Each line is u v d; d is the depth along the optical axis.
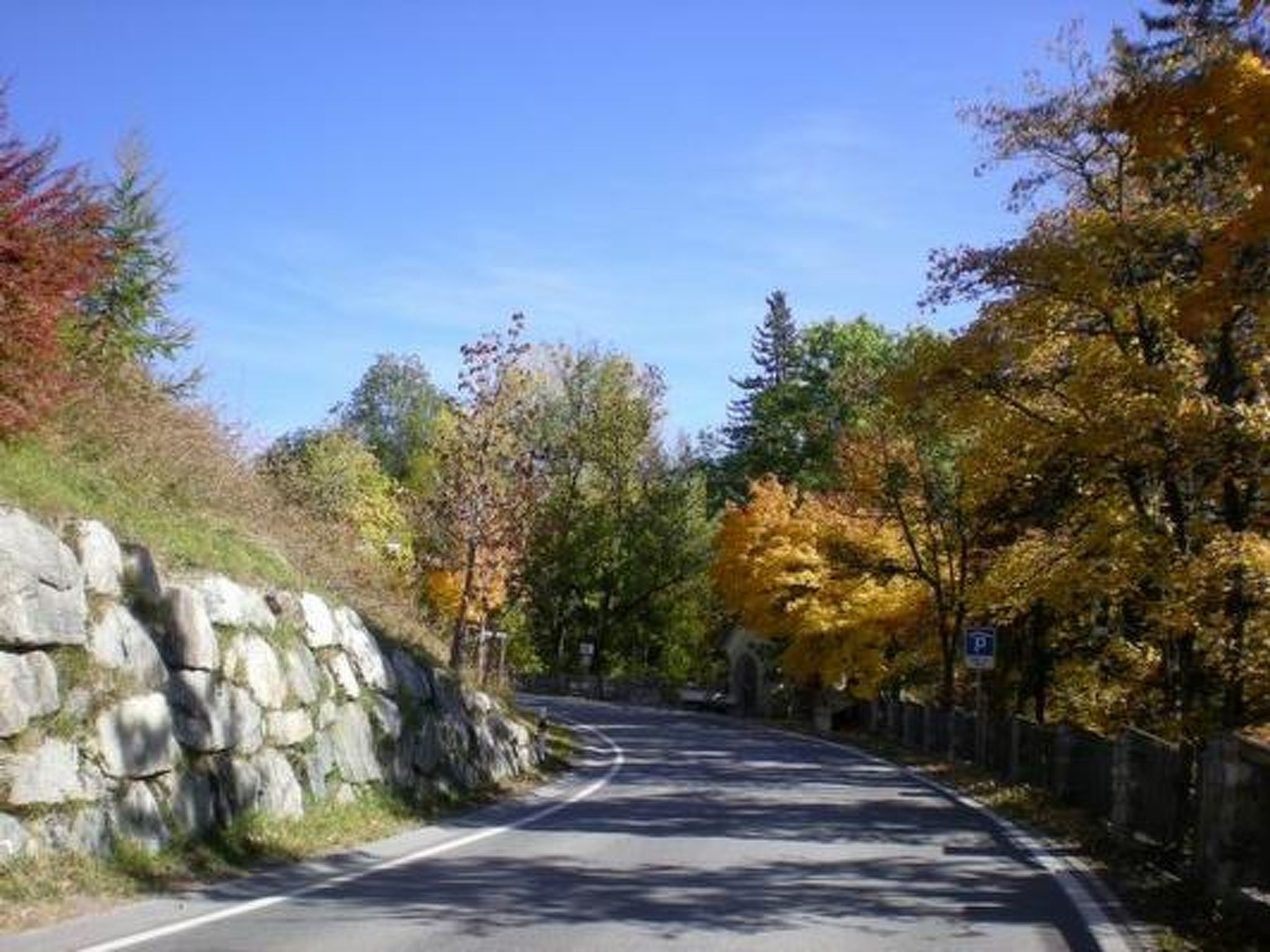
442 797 19.33
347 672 17.30
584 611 75.06
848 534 39.78
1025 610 24.95
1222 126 9.50
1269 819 9.61
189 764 12.46
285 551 19.12
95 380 16.58
